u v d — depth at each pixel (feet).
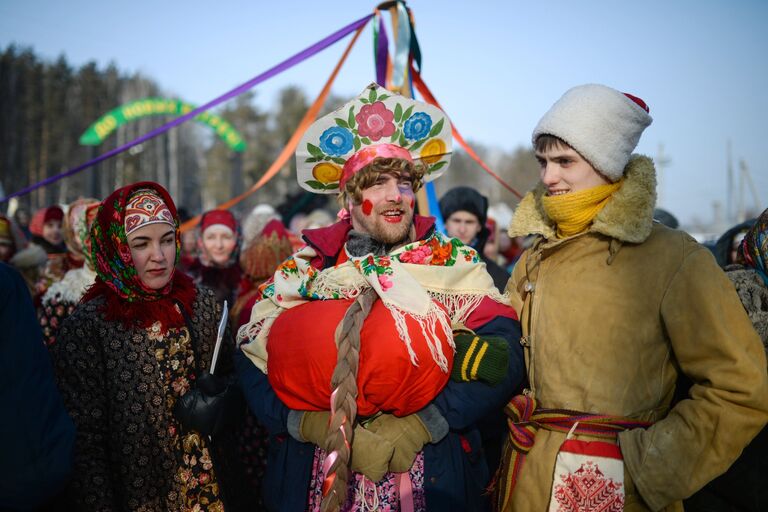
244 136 132.67
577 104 5.56
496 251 15.74
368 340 5.52
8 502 4.98
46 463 5.02
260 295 6.99
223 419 6.51
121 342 6.42
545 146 5.84
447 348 5.70
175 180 123.65
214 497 6.68
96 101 113.70
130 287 6.58
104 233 6.56
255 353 6.42
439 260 6.31
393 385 5.46
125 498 6.31
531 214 6.42
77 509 6.03
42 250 15.85
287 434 6.23
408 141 6.78
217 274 13.61
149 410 6.42
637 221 5.55
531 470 5.82
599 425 5.52
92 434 6.23
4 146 103.35
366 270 5.93
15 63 107.04
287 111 130.21
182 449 6.58
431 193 10.47
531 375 6.16
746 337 5.27
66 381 6.23
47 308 9.31
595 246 5.87
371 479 5.48
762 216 6.56
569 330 5.79
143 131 114.93
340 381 5.28
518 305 6.47
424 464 5.83
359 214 6.42
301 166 6.95
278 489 6.15
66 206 11.00
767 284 6.47
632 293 5.58
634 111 5.57
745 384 5.08
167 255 6.70
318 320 5.77
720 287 5.32
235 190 136.05
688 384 6.19
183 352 6.73
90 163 10.73
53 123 107.65
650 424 5.55
